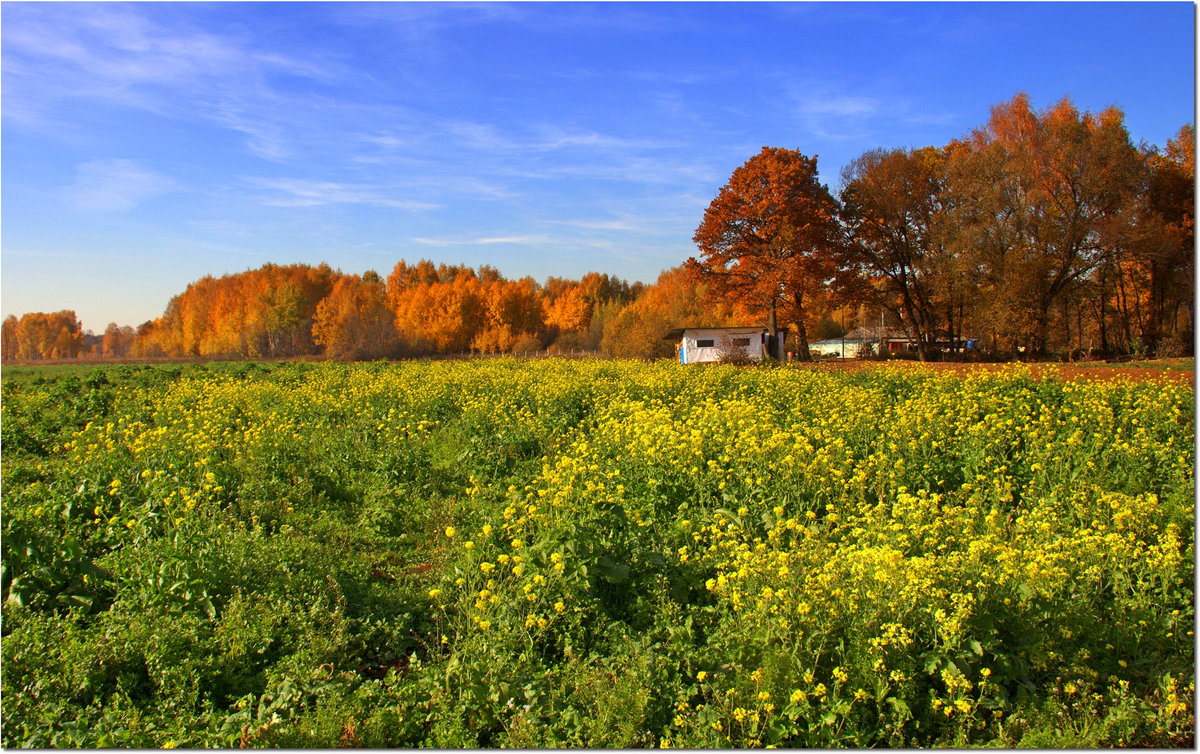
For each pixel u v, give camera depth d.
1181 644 5.10
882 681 4.43
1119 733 4.32
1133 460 8.98
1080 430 10.00
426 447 11.95
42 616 5.53
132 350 111.38
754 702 4.45
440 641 5.55
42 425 15.43
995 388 15.95
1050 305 38.97
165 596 5.71
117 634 5.20
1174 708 4.37
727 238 43.88
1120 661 4.95
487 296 76.50
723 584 5.50
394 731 4.46
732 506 7.89
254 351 72.06
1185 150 39.41
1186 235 38.47
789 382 18.89
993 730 4.43
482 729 4.60
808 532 6.74
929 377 19.66
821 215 42.50
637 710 4.45
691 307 64.69
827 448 9.52
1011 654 4.82
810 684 4.44
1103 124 36.66
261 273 101.25
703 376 20.59
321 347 79.25
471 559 6.38
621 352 47.44
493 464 10.89
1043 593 5.04
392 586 6.79
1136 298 42.94
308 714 4.39
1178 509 7.29
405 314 76.38
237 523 7.41
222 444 10.90
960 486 8.98
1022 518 7.08
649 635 5.35
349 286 98.38
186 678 4.88
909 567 5.04
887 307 47.28
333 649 5.29
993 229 37.94
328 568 6.72
